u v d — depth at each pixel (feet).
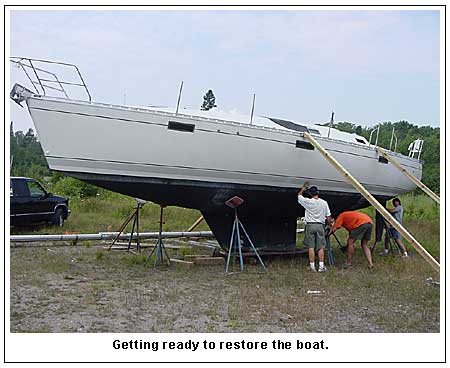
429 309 21.52
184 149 27.22
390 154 39.45
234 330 18.31
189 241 40.42
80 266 29.50
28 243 37.76
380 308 21.63
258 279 26.91
